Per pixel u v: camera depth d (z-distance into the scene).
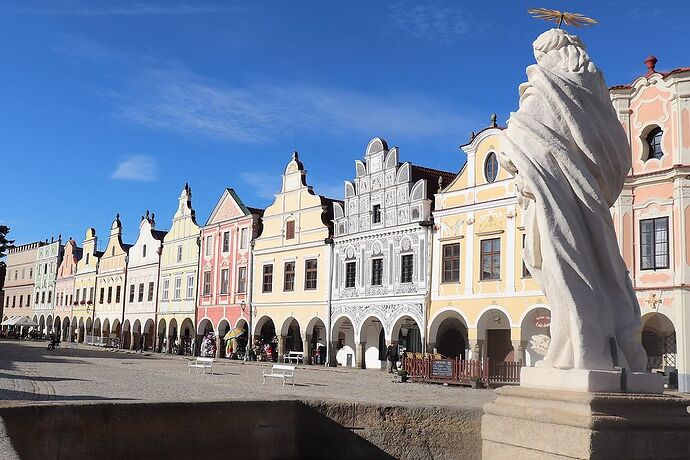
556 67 6.70
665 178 27.20
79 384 20.69
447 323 37.59
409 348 39.00
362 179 40.94
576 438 5.34
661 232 27.28
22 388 18.11
